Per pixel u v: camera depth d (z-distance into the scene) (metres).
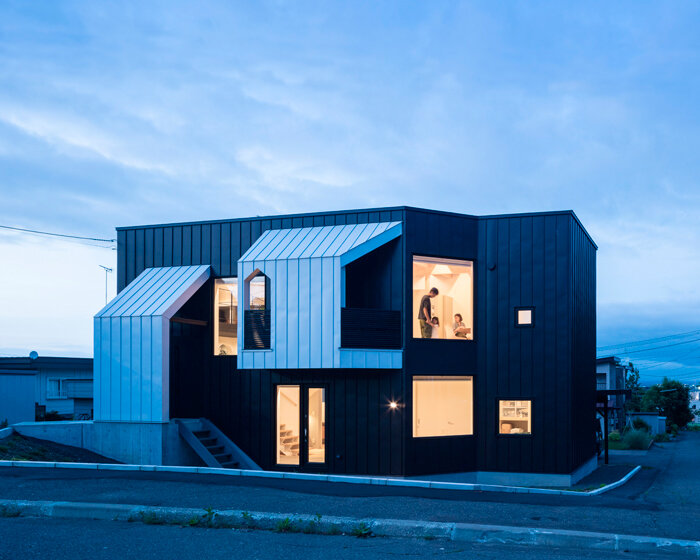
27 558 5.95
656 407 64.38
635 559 6.51
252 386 16.58
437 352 16.03
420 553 6.47
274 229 16.89
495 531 7.14
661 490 14.81
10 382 20.75
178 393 17.19
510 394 16.45
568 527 7.56
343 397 15.81
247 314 15.48
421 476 15.48
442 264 16.44
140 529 7.29
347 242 15.27
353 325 14.92
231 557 6.12
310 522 7.39
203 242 17.52
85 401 31.19
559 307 16.31
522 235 16.67
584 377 18.58
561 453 16.00
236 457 16.44
